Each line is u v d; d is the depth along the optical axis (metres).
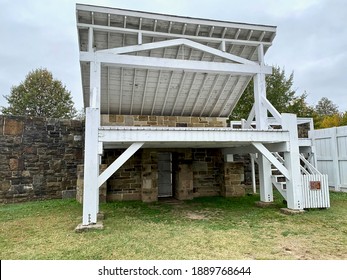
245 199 7.91
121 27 5.92
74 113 21.11
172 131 5.08
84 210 4.55
